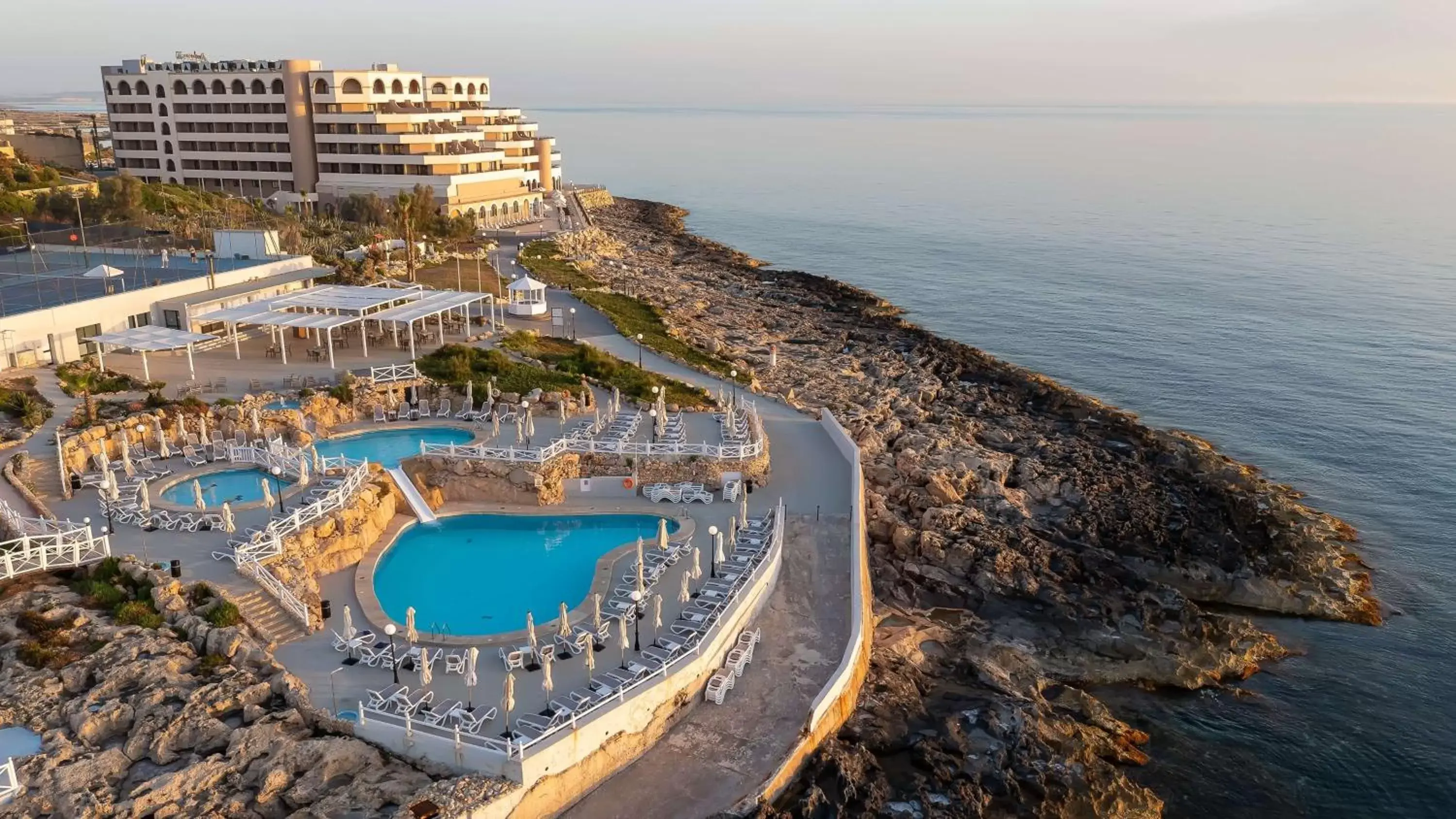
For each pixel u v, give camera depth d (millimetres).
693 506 44625
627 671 30078
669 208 190250
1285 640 45000
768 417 58031
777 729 30781
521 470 44250
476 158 140500
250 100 137125
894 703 35812
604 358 63969
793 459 51000
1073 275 126875
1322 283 121188
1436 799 35438
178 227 89375
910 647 40406
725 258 132625
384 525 41000
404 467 44375
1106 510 53344
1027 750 34500
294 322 55312
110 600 31000
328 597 34938
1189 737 38062
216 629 29156
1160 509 54656
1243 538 53031
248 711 26281
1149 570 48281
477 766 25703
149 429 45062
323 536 36938
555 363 61875
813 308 101812
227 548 35031
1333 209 192625
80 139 151250
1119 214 186000
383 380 53938
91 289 59781
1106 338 95438
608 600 35312
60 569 32656
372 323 65500
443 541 40938
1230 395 78500
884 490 52156
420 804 23750
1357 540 54688
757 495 46219
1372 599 48500
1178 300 112062
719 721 31078
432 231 111000
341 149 136125
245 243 73812
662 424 49125
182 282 62031
